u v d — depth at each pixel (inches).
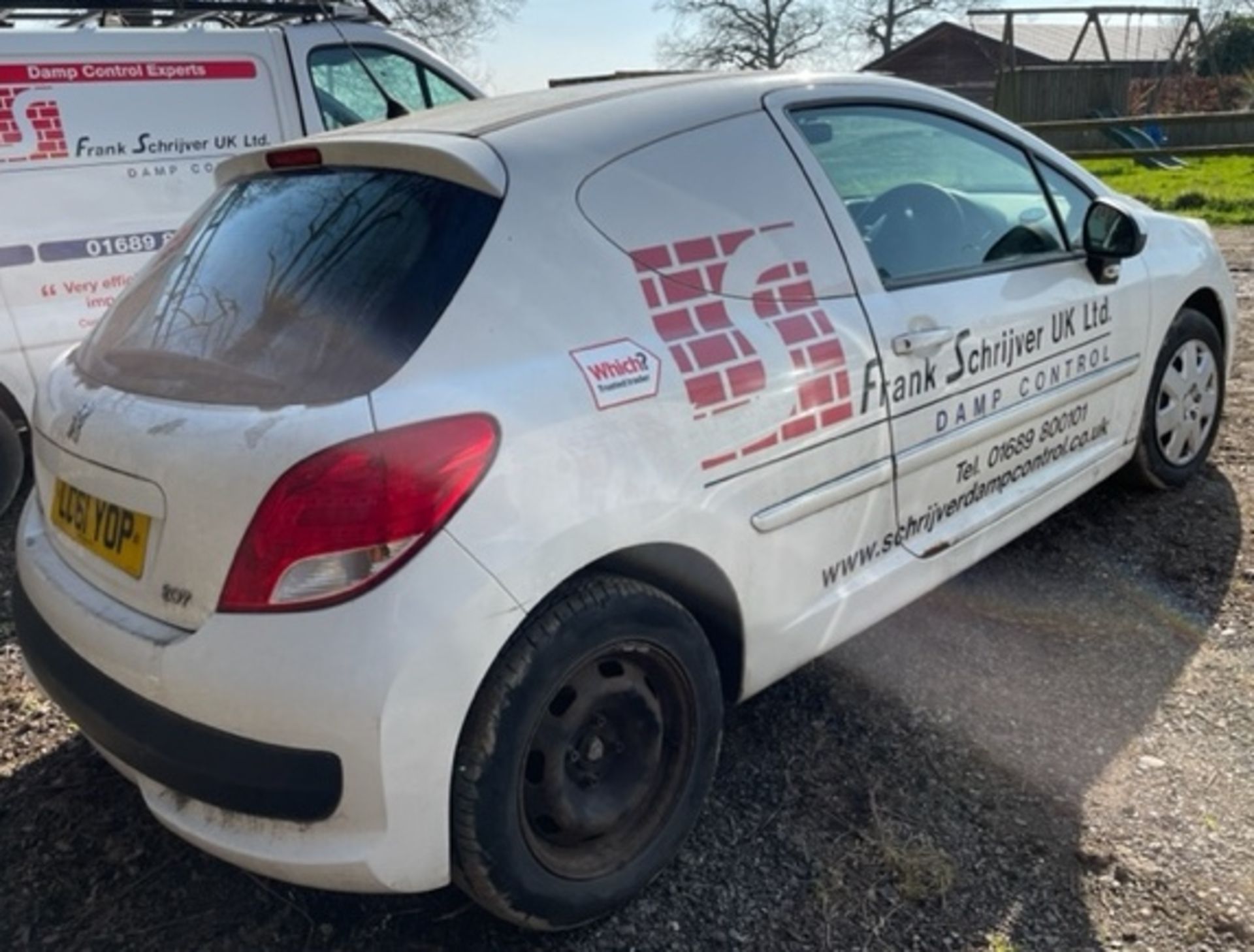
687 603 91.5
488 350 78.2
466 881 80.4
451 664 72.5
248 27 212.1
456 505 73.0
